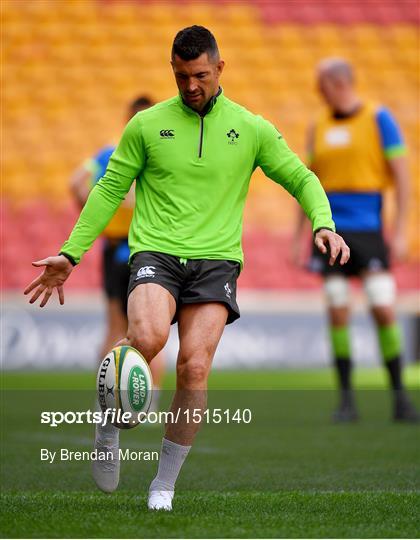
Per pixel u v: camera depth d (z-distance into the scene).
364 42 83.56
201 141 16.20
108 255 32.19
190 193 16.17
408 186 33.88
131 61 80.56
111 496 17.08
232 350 57.62
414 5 86.25
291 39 83.00
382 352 33.12
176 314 16.20
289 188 16.88
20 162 73.75
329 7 85.31
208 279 15.83
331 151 33.59
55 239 69.75
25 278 67.69
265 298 65.56
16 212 70.81
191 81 15.67
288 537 12.85
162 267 15.73
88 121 77.00
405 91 80.94
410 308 58.38
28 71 79.25
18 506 15.58
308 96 79.75
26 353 56.12
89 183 34.25
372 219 33.56
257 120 16.69
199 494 17.30
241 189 16.53
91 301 60.53
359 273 33.72
